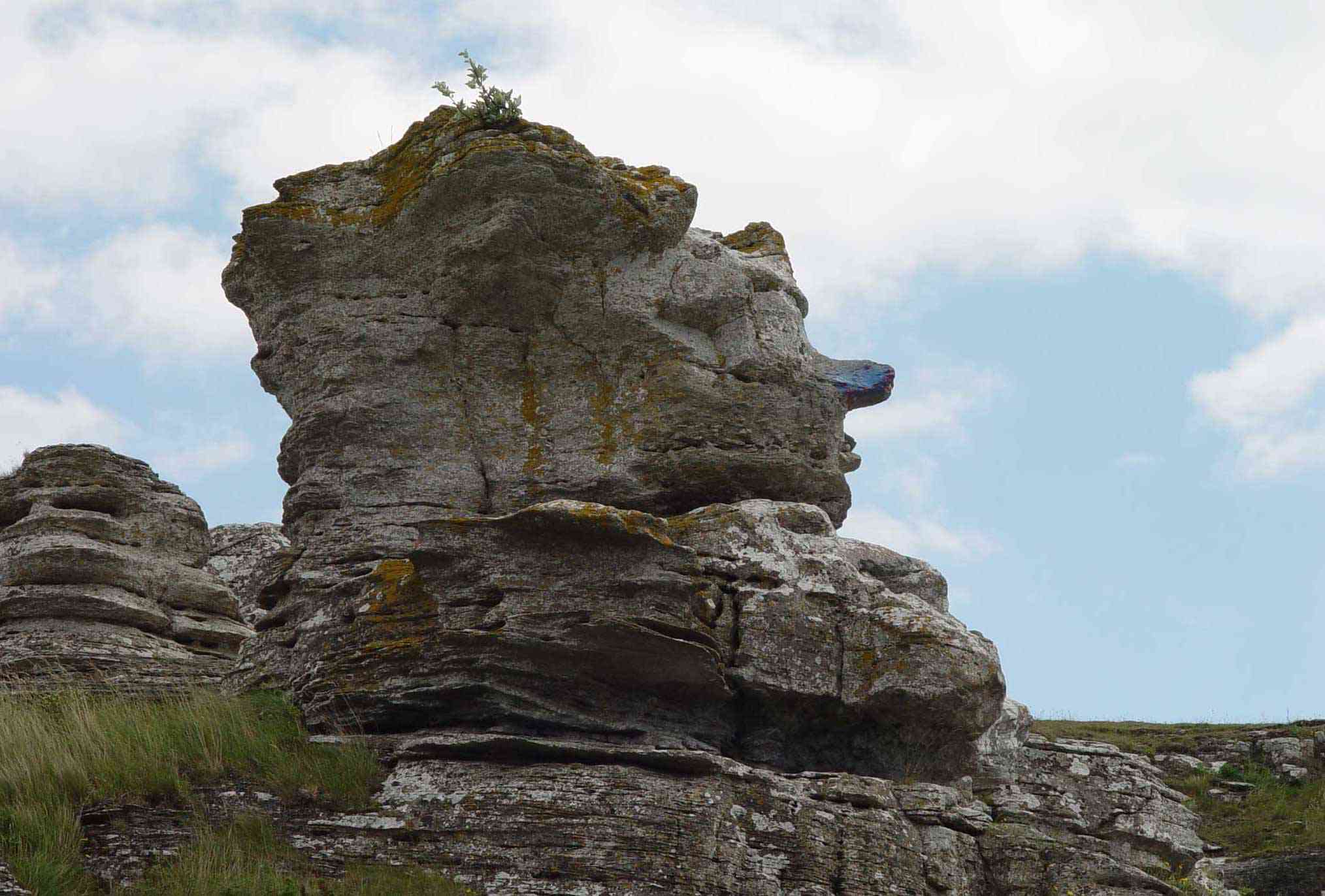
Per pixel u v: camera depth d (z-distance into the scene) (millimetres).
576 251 17016
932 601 16656
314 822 13688
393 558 16188
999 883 15164
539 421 16844
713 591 15070
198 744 14539
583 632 14320
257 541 24875
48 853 13031
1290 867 21469
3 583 19516
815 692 15102
